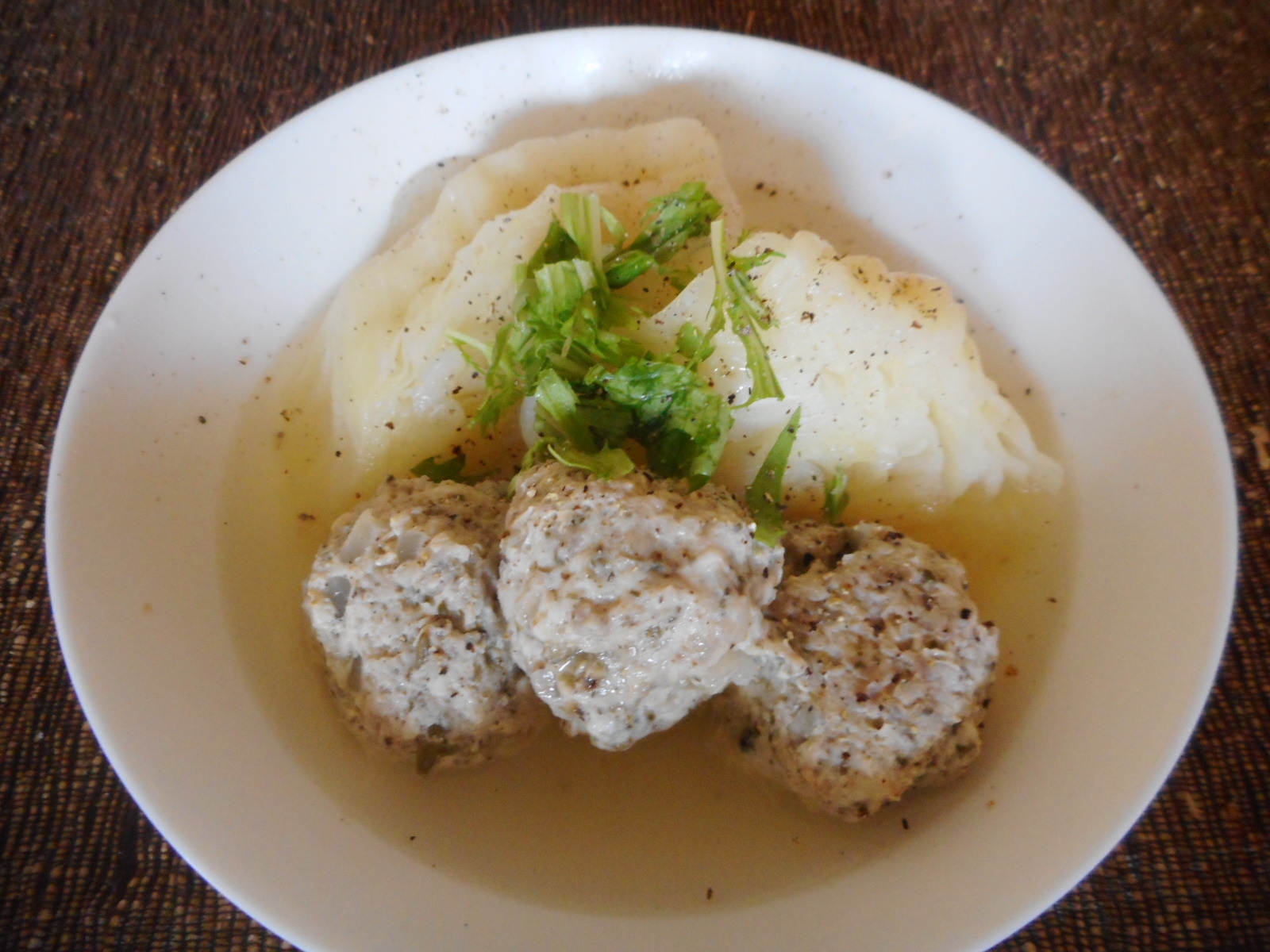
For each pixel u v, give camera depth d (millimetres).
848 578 202
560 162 249
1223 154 278
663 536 186
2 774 209
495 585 201
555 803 206
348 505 231
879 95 249
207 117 282
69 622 184
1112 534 212
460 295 226
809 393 218
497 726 203
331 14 298
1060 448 228
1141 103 287
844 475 225
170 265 223
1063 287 233
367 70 290
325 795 193
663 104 261
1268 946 197
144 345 216
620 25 294
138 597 196
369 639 198
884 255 254
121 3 299
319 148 241
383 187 250
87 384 205
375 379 229
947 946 167
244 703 198
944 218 248
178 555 209
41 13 296
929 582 201
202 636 202
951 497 229
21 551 229
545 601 183
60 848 203
